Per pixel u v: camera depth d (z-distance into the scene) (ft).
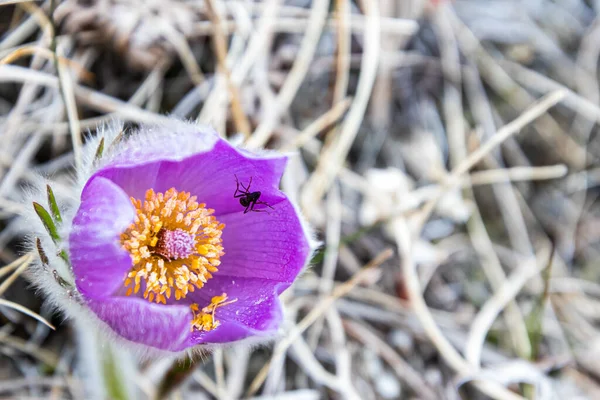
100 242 0.56
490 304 0.80
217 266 0.65
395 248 0.82
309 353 0.76
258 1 0.81
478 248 0.85
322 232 0.80
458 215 0.85
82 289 0.56
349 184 0.82
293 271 0.61
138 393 0.70
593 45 0.92
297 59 0.82
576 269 0.87
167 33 0.77
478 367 0.76
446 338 0.80
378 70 0.86
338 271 0.81
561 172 0.87
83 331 0.69
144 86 0.78
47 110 0.75
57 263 0.57
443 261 0.84
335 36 0.84
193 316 0.60
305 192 0.79
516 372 0.74
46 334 0.73
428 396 0.78
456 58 0.89
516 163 0.89
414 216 0.81
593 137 0.91
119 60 0.77
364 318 0.80
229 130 0.78
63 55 0.75
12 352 0.72
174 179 0.64
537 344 0.78
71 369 0.72
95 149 0.60
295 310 0.77
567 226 0.88
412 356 0.79
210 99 0.77
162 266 0.63
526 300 0.84
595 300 0.84
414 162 0.87
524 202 0.88
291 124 0.82
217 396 0.74
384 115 0.86
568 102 0.90
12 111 0.73
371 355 0.79
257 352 0.76
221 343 0.58
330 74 0.84
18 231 0.72
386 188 0.82
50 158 0.75
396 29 0.85
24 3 0.74
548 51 0.92
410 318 0.80
